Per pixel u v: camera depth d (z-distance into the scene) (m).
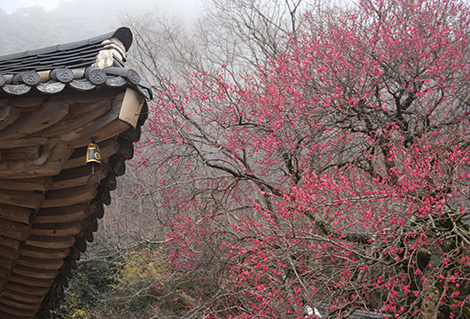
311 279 4.16
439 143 4.21
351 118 5.09
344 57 5.08
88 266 10.73
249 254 4.77
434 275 3.56
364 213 3.63
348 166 4.67
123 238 10.89
